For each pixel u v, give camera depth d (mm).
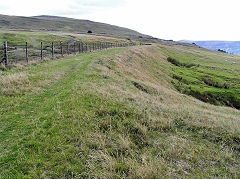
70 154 5109
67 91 10195
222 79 46438
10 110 7484
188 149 6516
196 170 5480
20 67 16422
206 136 8023
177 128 8383
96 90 10945
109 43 72750
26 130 5996
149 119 8359
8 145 5137
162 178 4754
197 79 44375
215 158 6277
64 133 6078
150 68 38312
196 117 10297
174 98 18953
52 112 7402
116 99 9992
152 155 5871
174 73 45875
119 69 22672
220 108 22219
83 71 16344
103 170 4703
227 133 8406
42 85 11375
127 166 4961
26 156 4789
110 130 6812
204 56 92000
